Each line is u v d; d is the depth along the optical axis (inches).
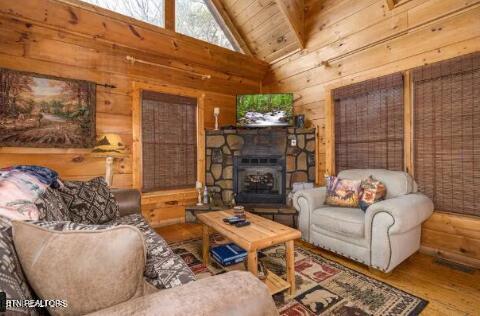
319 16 143.2
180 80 150.4
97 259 24.8
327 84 141.9
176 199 146.7
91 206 77.5
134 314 22.4
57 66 111.5
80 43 117.1
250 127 155.5
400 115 111.6
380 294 72.6
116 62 128.0
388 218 79.1
